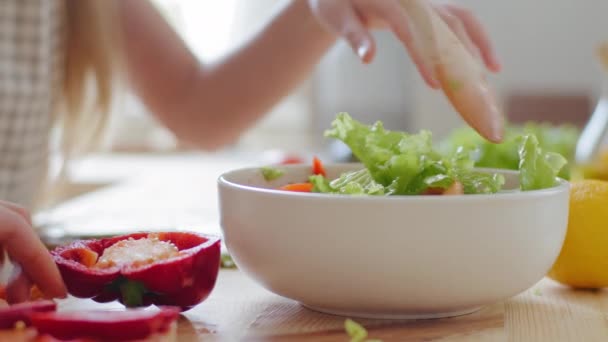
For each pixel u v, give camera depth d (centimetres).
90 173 213
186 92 143
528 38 362
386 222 60
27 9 126
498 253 61
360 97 340
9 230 62
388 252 60
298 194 61
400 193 65
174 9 310
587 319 64
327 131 69
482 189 67
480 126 64
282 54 135
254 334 61
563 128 145
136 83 146
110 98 137
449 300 62
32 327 58
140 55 143
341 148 148
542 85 362
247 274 66
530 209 62
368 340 59
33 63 129
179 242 67
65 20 135
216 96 141
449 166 66
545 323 63
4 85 124
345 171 76
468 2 364
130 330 56
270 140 341
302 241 61
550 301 69
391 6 75
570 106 310
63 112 140
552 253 64
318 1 83
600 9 355
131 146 318
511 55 364
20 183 131
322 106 339
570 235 70
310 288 62
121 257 64
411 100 343
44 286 63
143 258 63
